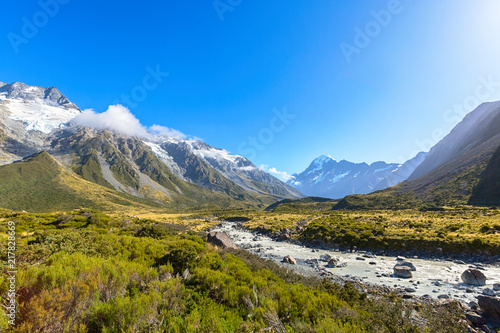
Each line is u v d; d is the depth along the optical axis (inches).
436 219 2284.7
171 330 210.2
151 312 221.3
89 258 366.0
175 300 266.4
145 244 566.3
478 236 1387.8
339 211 4940.9
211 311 250.8
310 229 2188.7
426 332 291.9
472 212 2600.9
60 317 196.5
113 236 609.6
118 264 352.5
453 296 706.2
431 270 1047.0
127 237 611.5
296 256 1491.1
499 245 1196.5
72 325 196.4
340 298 425.1
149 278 332.5
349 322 290.2
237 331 219.9
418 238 1480.1
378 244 1587.1
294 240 2156.7
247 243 2095.2
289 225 3056.1
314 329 254.5
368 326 284.2
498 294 712.4
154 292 263.4
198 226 3607.3
